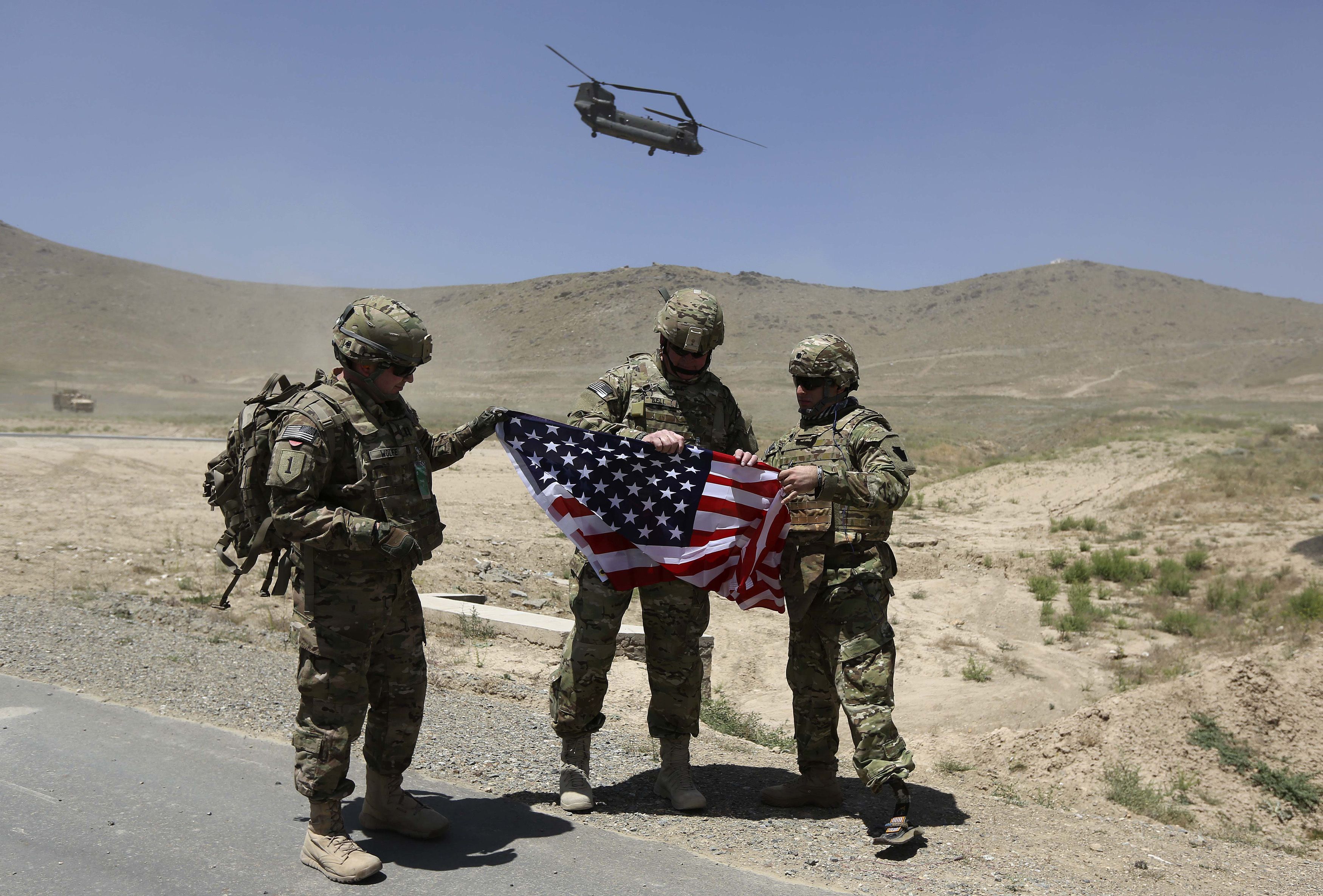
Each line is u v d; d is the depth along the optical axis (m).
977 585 14.48
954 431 57.31
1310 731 6.78
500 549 13.64
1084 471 25.53
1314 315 165.50
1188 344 149.38
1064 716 8.07
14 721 4.01
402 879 2.81
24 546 10.17
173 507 14.58
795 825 3.67
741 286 194.12
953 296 185.50
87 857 2.82
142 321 174.12
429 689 5.91
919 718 8.39
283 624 7.74
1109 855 3.70
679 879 2.93
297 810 3.30
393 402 3.06
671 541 3.70
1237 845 4.43
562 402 90.56
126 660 5.34
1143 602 13.63
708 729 5.87
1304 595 12.65
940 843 3.58
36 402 67.00
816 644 3.89
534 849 3.11
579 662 3.63
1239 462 23.91
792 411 85.38
